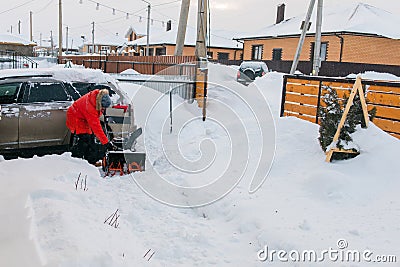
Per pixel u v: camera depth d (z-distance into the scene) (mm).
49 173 4859
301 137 7031
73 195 4254
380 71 22938
